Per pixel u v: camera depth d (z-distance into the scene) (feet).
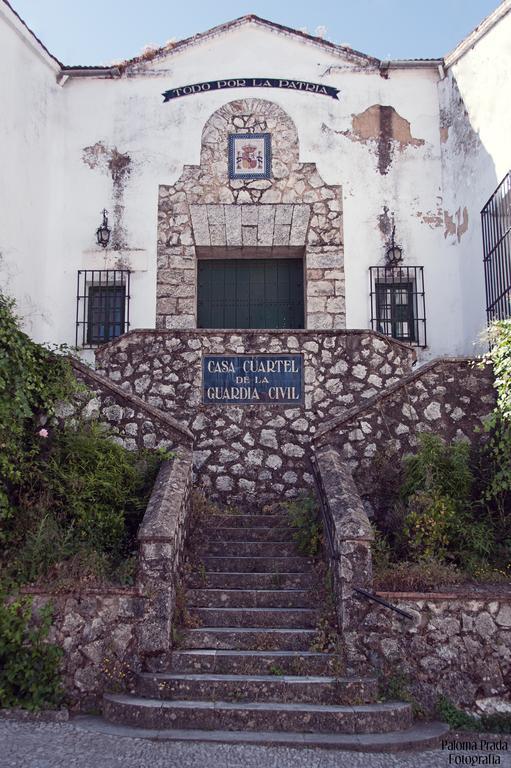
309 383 28.63
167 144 37.88
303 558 23.38
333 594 20.88
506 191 31.40
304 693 18.57
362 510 21.15
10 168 32.86
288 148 37.86
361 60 38.37
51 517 21.86
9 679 18.70
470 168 35.65
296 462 27.99
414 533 22.29
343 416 25.85
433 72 38.68
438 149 38.04
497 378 25.40
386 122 38.17
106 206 37.40
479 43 34.63
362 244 37.06
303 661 19.35
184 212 37.35
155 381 28.66
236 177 37.60
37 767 15.39
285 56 38.60
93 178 37.63
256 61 38.55
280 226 37.24
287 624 20.93
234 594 21.84
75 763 15.62
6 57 32.71
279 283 38.27
